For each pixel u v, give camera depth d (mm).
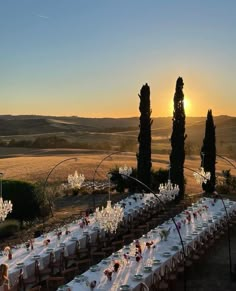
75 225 26281
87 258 23078
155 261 18891
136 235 28578
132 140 130000
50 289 19094
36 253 20828
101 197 44500
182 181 43625
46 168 61719
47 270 20000
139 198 35781
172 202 41094
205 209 31484
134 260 19062
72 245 22625
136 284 16359
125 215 29688
